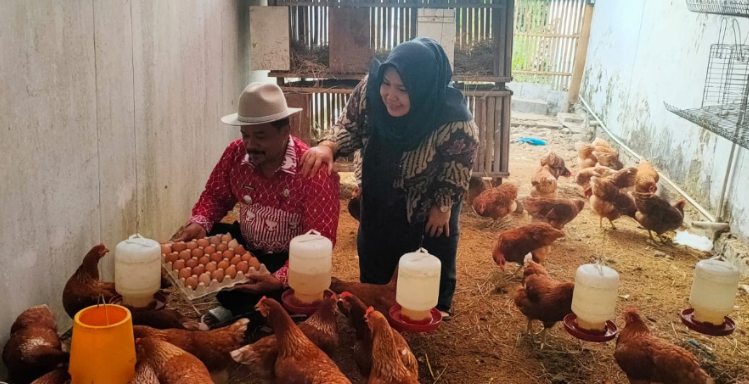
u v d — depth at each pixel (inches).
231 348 130.6
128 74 181.8
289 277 136.6
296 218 161.0
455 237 170.1
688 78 308.5
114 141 175.2
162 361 116.6
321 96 299.9
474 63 294.7
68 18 146.4
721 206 253.9
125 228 186.2
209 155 268.5
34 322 128.8
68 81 148.2
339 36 291.0
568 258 236.2
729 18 268.4
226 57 286.7
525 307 164.1
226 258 153.7
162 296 141.6
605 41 462.3
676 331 182.2
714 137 270.2
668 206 246.2
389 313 135.9
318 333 133.0
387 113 150.8
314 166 149.8
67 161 150.3
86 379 110.6
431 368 156.9
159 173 211.5
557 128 477.7
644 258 238.4
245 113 145.1
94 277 142.7
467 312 187.0
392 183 158.9
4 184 126.6
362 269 175.6
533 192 270.5
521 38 528.7
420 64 142.3
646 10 380.2
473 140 151.1
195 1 239.8
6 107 125.3
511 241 201.0
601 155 335.9
